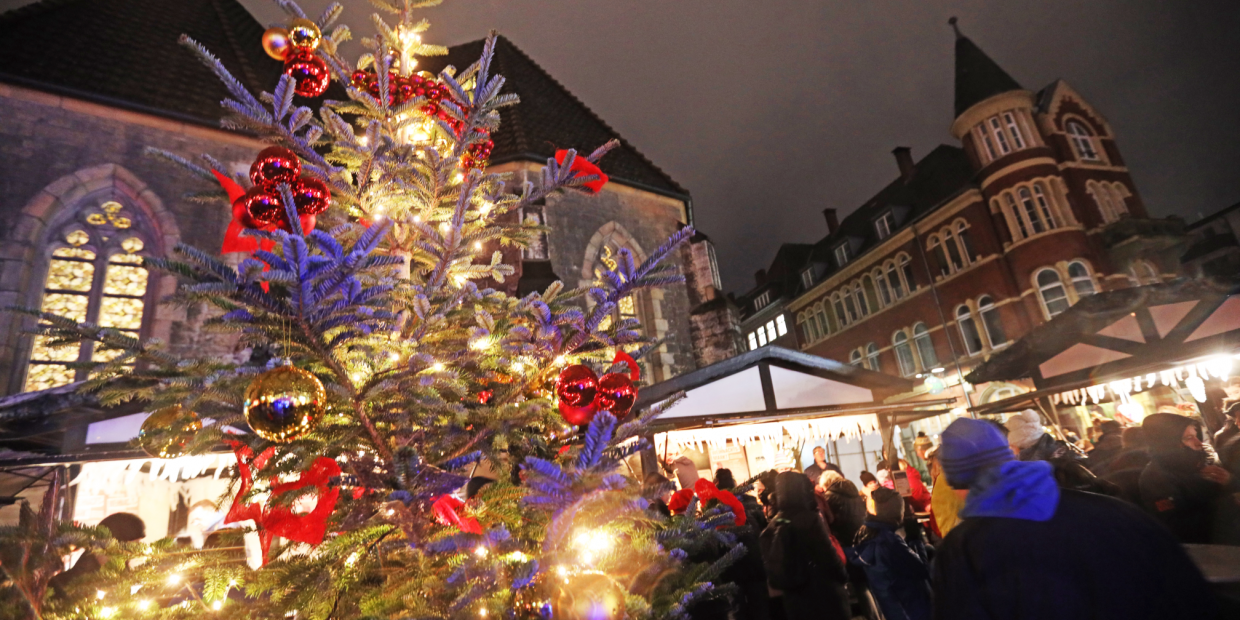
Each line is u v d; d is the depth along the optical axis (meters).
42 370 9.69
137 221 10.89
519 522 2.34
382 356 2.49
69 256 10.34
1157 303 7.39
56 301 10.05
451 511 1.97
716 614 3.77
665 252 2.38
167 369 2.04
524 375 2.70
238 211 2.53
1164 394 15.37
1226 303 6.82
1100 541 1.60
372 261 1.66
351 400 2.03
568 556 1.83
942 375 24.19
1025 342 8.52
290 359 2.05
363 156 2.73
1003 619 1.63
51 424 6.03
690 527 2.30
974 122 25.00
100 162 10.48
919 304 27.30
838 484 5.36
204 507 8.20
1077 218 22.73
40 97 10.30
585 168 3.07
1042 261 22.48
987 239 24.28
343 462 2.41
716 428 9.02
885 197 34.06
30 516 2.06
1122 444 5.01
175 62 12.30
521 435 2.62
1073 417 17.17
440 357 2.43
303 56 2.97
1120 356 7.85
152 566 2.15
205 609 2.14
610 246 14.50
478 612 1.82
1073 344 8.13
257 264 1.53
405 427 2.28
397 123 3.07
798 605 3.98
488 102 2.61
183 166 2.47
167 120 11.09
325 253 1.60
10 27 11.11
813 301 35.28
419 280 3.33
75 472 6.43
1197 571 1.59
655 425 7.99
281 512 2.15
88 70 11.03
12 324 9.42
